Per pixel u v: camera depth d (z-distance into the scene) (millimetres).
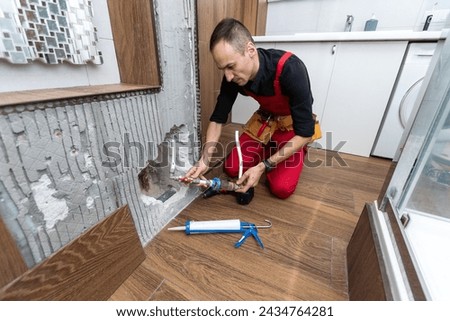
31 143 396
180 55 790
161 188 967
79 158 497
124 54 668
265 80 787
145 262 683
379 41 1264
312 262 701
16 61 416
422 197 628
